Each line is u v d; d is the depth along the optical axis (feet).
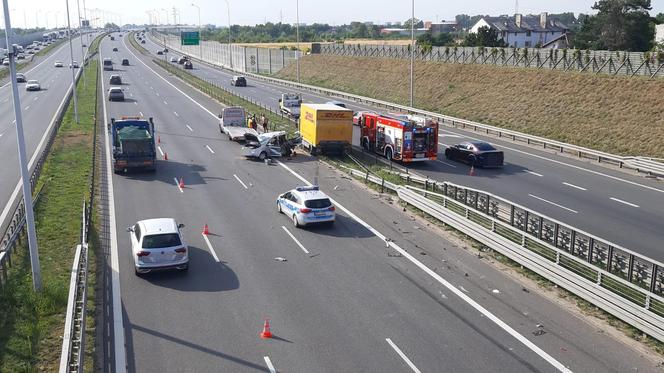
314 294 62.69
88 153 136.87
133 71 371.15
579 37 281.13
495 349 51.29
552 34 428.97
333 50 364.79
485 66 233.96
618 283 60.80
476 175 121.70
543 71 205.36
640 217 91.86
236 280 66.33
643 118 155.22
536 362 49.19
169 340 52.47
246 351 50.57
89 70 364.58
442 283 65.92
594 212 94.53
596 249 65.46
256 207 96.48
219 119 180.86
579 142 155.33
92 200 94.84
